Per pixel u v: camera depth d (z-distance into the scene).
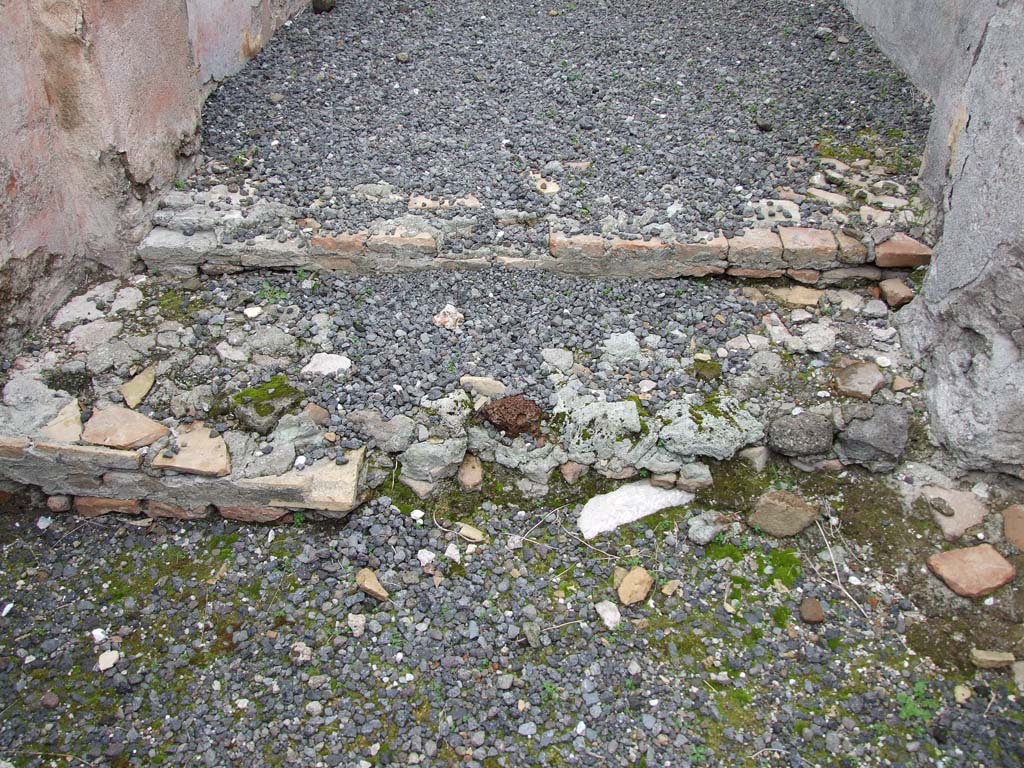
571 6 5.84
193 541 3.00
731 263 3.60
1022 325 2.73
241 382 3.19
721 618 2.74
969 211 3.01
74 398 3.13
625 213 3.76
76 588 2.85
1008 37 2.91
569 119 4.48
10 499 3.09
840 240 3.58
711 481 3.02
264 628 2.73
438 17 5.71
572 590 2.81
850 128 4.43
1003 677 2.58
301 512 3.00
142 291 3.59
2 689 2.59
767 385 3.21
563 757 2.43
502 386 3.16
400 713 2.51
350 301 3.55
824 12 5.78
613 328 3.42
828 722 2.49
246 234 3.68
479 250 3.65
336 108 4.61
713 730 2.48
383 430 3.06
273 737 2.47
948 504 2.92
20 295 3.25
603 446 3.02
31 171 3.21
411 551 2.92
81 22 3.16
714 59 5.16
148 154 3.67
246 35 5.07
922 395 3.14
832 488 3.03
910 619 2.72
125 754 2.45
